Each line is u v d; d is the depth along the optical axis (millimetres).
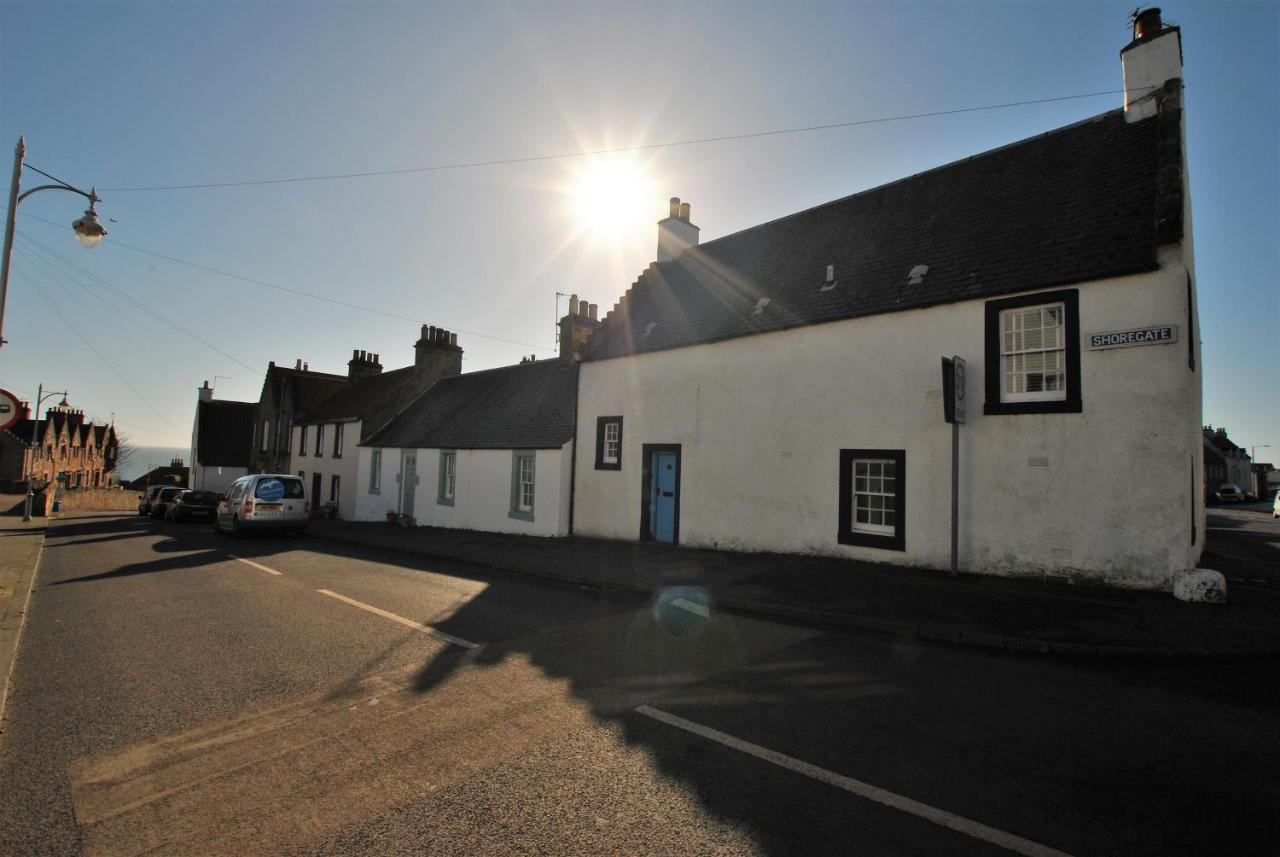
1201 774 3809
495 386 23609
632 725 4523
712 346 13750
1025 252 9922
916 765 3906
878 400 10969
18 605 8688
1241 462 77938
